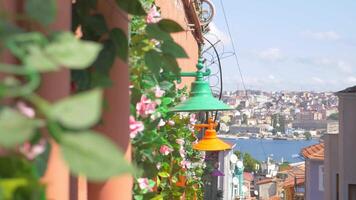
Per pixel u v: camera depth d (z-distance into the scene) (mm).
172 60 2676
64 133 1329
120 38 2598
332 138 23922
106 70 2545
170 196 7164
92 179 1299
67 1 2244
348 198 22078
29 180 1350
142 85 4258
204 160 15398
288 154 97125
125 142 2891
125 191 2900
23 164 1438
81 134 1332
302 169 55000
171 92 6266
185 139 8945
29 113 1438
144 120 4355
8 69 1404
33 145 1538
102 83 2477
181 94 8031
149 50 2682
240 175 37500
